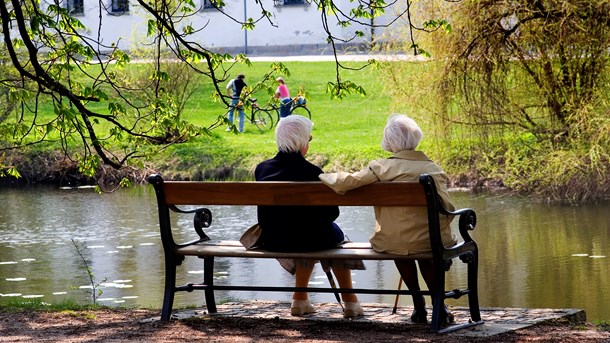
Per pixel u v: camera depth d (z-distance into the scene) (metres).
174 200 18.30
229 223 48.41
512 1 49.75
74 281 33.91
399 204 17.00
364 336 16.69
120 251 40.66
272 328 17.58
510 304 29.34
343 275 18.80
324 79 90.88
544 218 46.16
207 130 27.30
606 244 39.00
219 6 28.41
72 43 25.50
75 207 55.56
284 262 19.19
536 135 53.09
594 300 29.48
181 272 34.28
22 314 20.25
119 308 21.52
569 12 48.56
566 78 51.75
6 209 55.66
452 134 53.66
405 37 52.91
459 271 34.62
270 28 108.56
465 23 50.78
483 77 51.66
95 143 25.95
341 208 52.53
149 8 26.33
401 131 17.48
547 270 34.38
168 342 16.30
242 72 93.81
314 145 68.50
